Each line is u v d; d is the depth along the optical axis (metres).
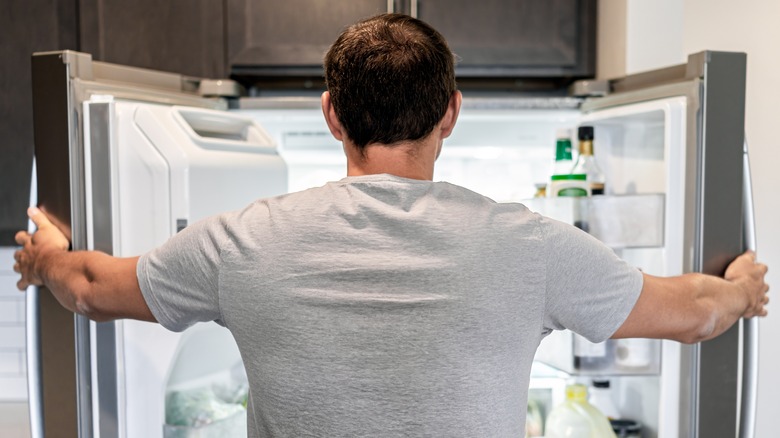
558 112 1.47
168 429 1.23
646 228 1.24
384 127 0.83
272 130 1.53
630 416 1.51
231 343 1.45
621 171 1.49
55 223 1.11
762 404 1.50
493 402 0.78
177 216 1.15
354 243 0.79
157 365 1.19
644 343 1.29
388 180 0.83
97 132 1.12
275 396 0.80
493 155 1.62
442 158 1.63
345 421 0.77
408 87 0.82
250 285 0.80
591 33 1.68
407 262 0.78
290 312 0.78
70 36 1.67
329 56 0.87
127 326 1.17
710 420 1.20
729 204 1.18
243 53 1.66
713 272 1.18
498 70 1.68
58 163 1.10
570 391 1.46
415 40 0.84
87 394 1.14
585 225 1.29
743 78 1.17
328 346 0.77
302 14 1.65
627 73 1.58
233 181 1.26
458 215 0.81
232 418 1.30
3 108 1.70
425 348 0.76
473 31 1.66
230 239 0.83
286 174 1.45
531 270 0.80
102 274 0.95
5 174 1.71
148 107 1.17
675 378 1.23
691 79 1.19
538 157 1.62
